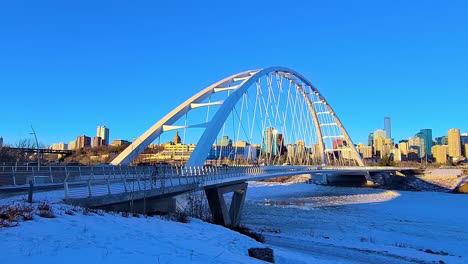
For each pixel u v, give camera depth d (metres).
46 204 15.16
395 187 117.50
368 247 28.45
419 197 83.69
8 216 12.35
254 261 11.97
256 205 63.72
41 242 9.77
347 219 47.59
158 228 15.80
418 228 41.28
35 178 30.92
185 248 11.98
